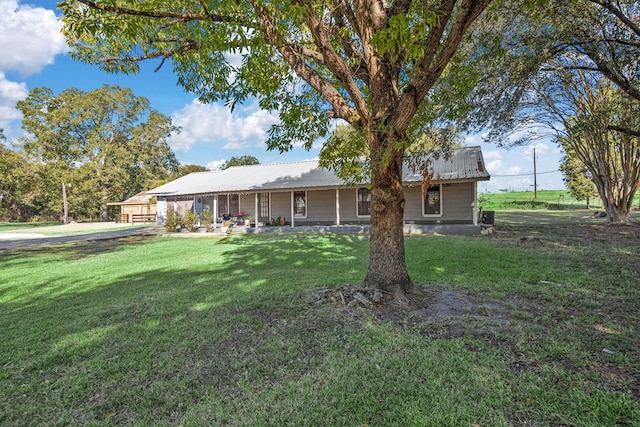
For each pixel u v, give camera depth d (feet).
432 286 17.13
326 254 30.78
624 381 7.93
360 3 13.30
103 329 12.84
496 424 6.48
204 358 9.95
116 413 7.49
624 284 16.84
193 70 18.85
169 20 16.05
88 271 27.17
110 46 17.43
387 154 12.35
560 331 11.02
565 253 26.14
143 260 32.14
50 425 7.16
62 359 10.38
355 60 15.81
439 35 11.62
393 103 13.71
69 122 117.80
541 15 27.66
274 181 60.18
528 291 15.97
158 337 11.72
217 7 12.30
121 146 125.90
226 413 7.22
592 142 49.88
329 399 7.58
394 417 6.86
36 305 17.44
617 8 29.73
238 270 24.91
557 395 7.39
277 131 19.02
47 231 76.84
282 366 9.29
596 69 32.68
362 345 10.37
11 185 109.19
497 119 39.09
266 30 13.25
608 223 49.83
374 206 15.30
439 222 50.24
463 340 10.50
